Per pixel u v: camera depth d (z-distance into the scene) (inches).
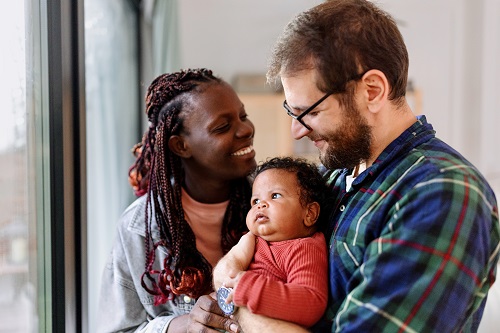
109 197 88.8
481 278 34.0
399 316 32.8
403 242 33.4
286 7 162.1
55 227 50.3
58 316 51.0
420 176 35.2
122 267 53.7
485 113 163.3
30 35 48.2
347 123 37.5
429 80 167.2
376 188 38.0
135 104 120.9
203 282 51.1
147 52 120.6
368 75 36.4
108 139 89.2
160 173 53.0
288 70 37.9
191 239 52.6
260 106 152.9
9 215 44.6
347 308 34.4
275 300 37.7
